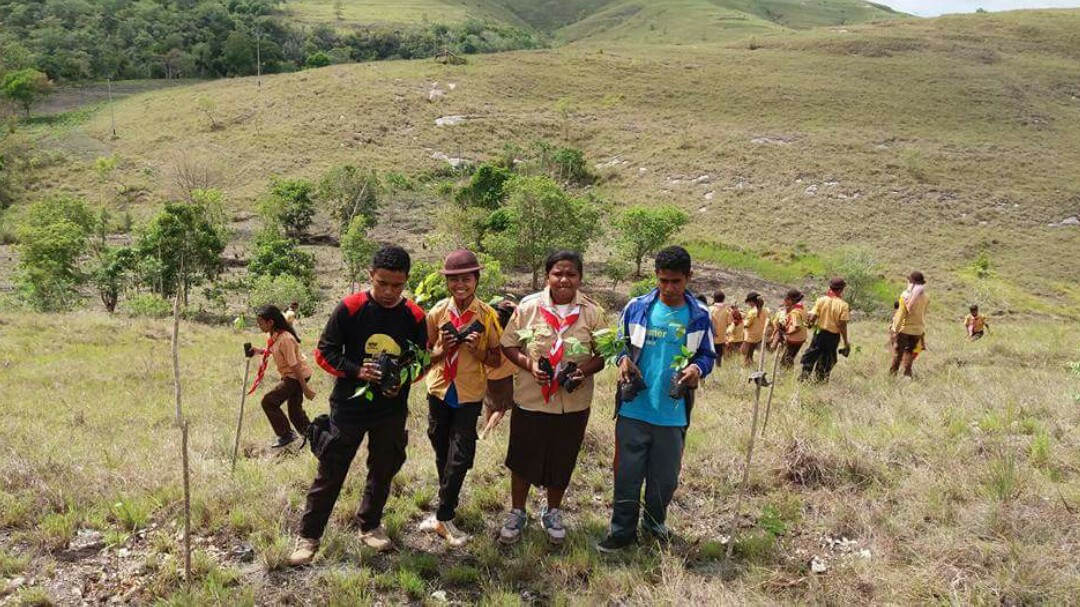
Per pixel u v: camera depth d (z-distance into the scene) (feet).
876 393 32.30
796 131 216.13
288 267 116.26
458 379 16.48
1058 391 30.91
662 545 16.81
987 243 155.53
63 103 278.05
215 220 147.74
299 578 15.08
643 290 90.74
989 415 26.43
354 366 14.92
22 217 159.84
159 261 102.83
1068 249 155.12
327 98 241.35
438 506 16.92
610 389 33.73
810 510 19.11
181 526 17.10
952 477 19.85
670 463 16.35
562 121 231.91
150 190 184.55
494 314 16.71
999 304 127.85
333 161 198.29
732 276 135.23
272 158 199.41
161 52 384.68
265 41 398.21
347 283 126.31
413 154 205.77
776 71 277.23
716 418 27.04
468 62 284.82
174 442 24.32
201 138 216.95
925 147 204.23
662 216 122.62
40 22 419.95
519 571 15.43
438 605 14.28
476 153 209.87
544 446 16.40
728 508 19.10
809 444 21.74
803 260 146.00
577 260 16.19
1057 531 16.42
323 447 15.29
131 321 70.08
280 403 24.49
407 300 15.81
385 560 15.90
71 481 18.95
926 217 166.20
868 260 131.44
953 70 272.10
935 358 48.03
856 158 194.29
